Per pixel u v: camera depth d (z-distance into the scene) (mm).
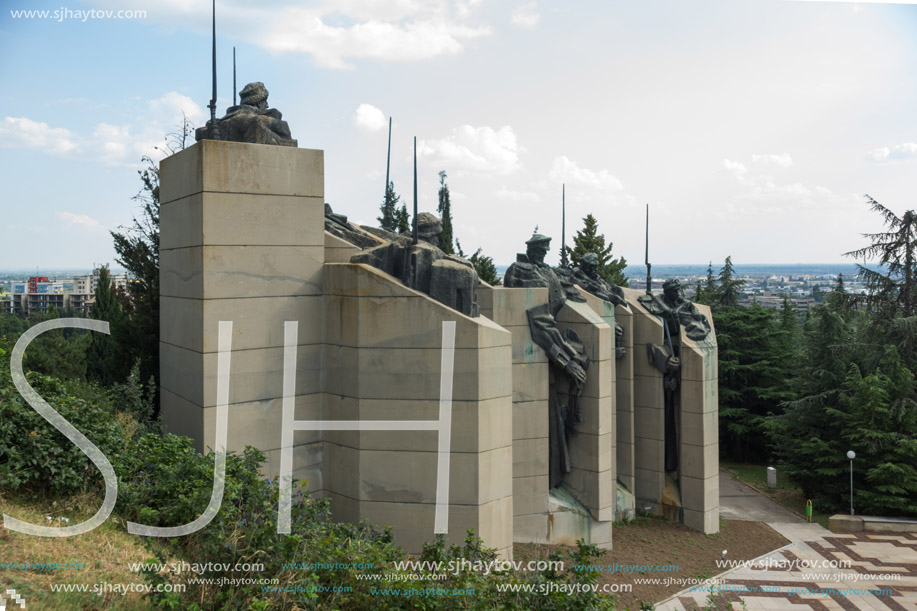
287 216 14773
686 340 25094
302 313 15039
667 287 25906
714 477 25109
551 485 21328
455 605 9242
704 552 22531
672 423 25453
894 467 26484
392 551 10742
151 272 20438
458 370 14344
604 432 21078
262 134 15375
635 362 25750
